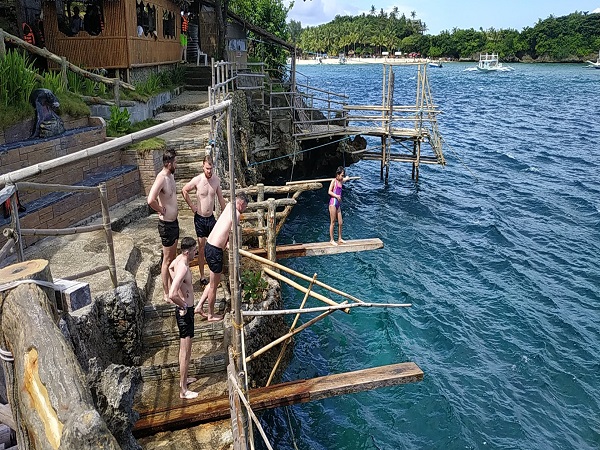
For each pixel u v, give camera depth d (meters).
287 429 9.73
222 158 14.82
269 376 9.52
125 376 4.47
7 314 3.74
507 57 151.50
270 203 10.87
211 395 7.69
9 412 4.45
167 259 8.71
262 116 23.98
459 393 10.81
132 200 12.85
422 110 25.16
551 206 22.11
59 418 2.86
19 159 9.75
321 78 103.88
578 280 15.66
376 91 75.44
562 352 12.21
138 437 7.04
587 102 59.06
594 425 10.06
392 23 183.75
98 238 10.27
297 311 7.96
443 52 162.50
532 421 10.11
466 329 13.09
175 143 14.33
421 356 12.05
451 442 9.52
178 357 8.28
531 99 62.66
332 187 12.10
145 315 8.78
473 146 34.47
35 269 4.18
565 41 141.00
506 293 14.93
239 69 27.06
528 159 30.31
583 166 28.44
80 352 5.95
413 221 20.95
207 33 29.97
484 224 20.30
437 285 15.49
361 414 10.20
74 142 11.45
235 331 6.96
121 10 16.73
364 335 12.80
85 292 4.76
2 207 9.15
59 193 10.80
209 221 9.39
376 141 36.62
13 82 10.27
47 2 16.31
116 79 14.91
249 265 10.88
